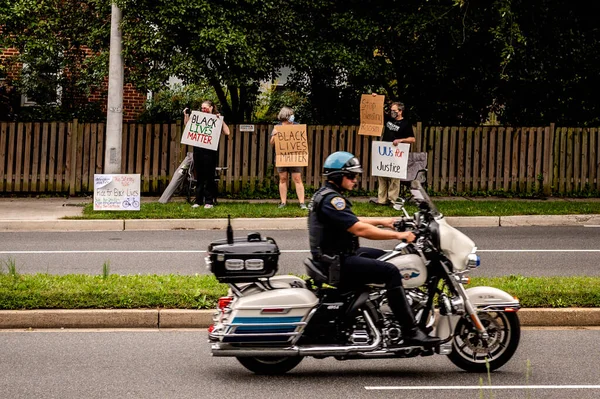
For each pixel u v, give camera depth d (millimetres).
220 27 36219
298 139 33875
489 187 39812
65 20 40406
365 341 14555
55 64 42125
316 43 39219
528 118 43688
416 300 14945
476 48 42000
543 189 39719
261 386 14469
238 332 14391
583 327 18688
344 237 14727
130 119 46031
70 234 30219
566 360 16125
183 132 35812
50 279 20250
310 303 14484
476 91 43219
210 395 13922
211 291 19047
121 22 34969
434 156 39750
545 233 30781
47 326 18125
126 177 33062
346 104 42875
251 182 38781
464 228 31969
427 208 15172
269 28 38344
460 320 15133
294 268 23828
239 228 31703
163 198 36094
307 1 39094
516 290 19422
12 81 42500
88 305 18422
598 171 39875
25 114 42375
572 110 43438
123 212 32688
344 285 14688
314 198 14938
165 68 37406
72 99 43250
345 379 14938
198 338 17531
